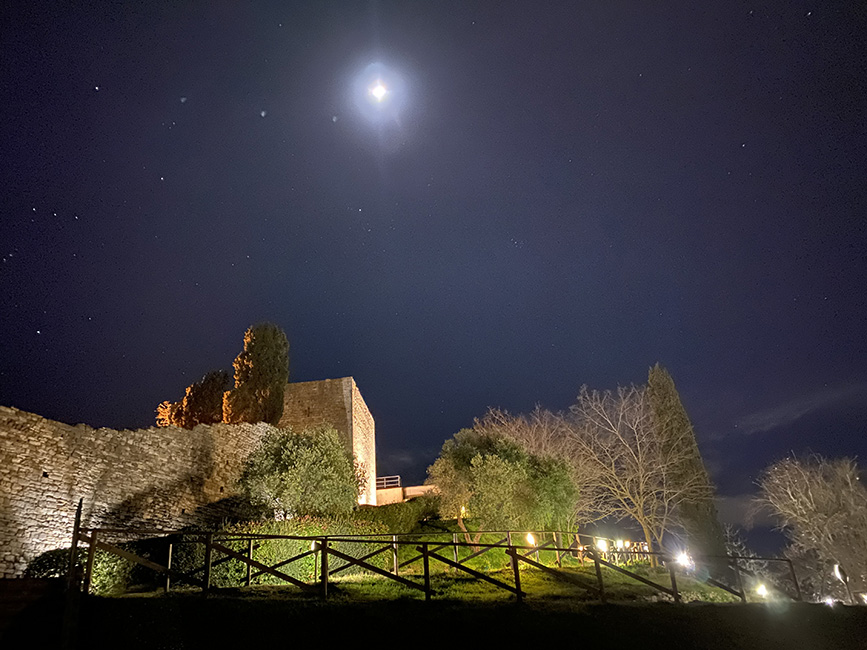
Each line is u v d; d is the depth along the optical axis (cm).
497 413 3553
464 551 2002
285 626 867
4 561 1277
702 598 1459
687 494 3075
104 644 829
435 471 2503
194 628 854
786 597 1573
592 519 3083
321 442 2239
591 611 1032
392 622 898
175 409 2909
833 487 3159
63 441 1482
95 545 958
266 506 1994
